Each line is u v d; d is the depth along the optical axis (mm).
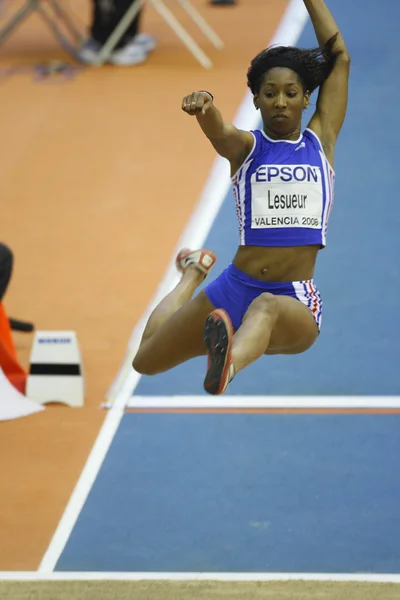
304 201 17969
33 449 26047
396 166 42062
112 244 36594
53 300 33000
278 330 17562
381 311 32188
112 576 20844
